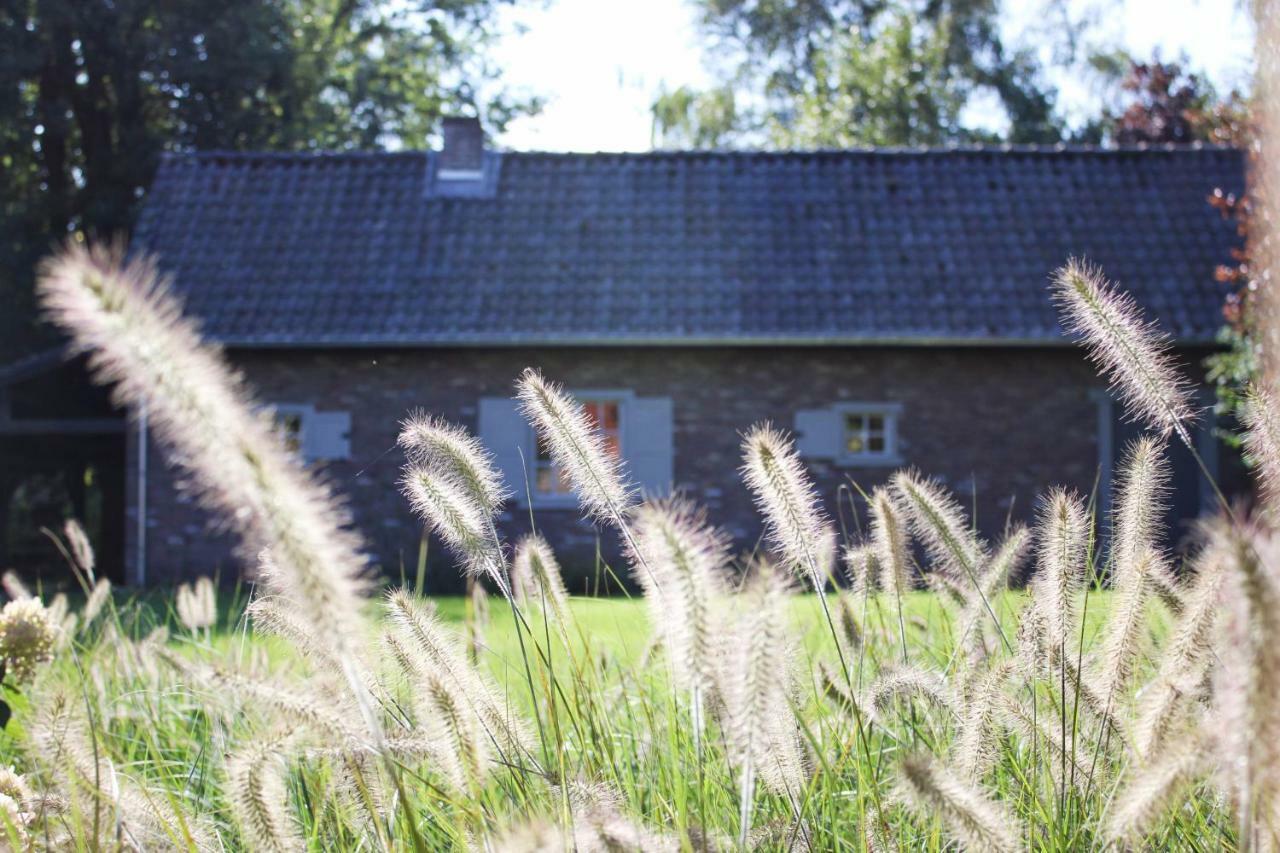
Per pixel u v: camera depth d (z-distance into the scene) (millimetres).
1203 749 1761
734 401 16797
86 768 2258
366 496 16797
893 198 18547
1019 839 2080
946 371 16781
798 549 2180
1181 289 16812
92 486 26594
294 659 2848
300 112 28359
